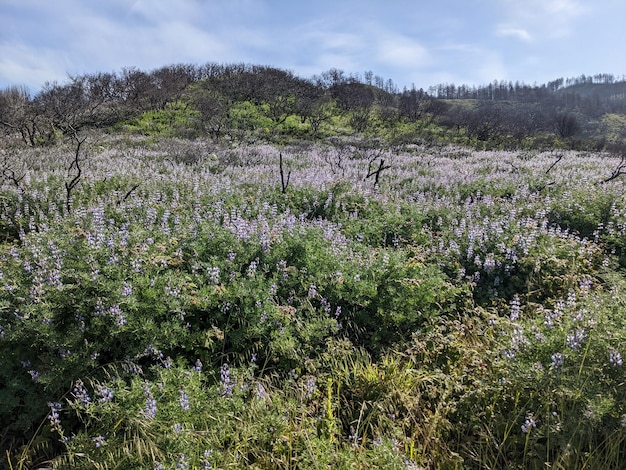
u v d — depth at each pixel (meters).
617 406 3.37
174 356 4.34
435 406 4.06
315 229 6.88
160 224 7.76
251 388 4.07
